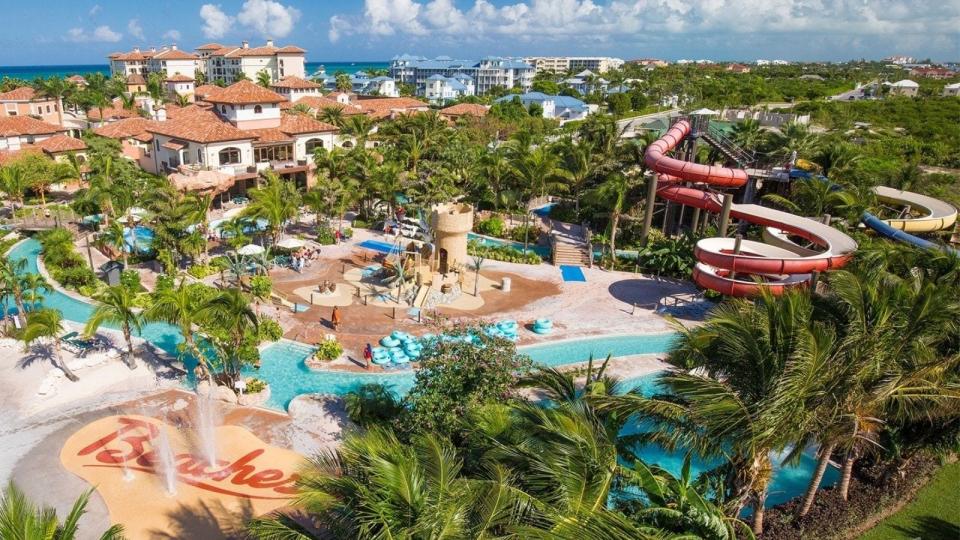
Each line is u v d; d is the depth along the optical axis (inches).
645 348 1368.1
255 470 868.6
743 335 648.4
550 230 2182.6
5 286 1247.5
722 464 744.3
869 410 686.5
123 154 2807.6
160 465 868.6
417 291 1553.9
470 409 787.4
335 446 931.3
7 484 813.2
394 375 1176.8
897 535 826.2
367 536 468.4
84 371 1106.1
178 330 1322.6
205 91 4347.9
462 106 4507.9
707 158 2358.5
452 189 2250.2
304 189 2498.8
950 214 1964.8
